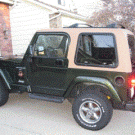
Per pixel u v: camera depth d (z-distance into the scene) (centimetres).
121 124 345
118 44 292
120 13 689
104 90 315
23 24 1022
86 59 312
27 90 370
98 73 303
